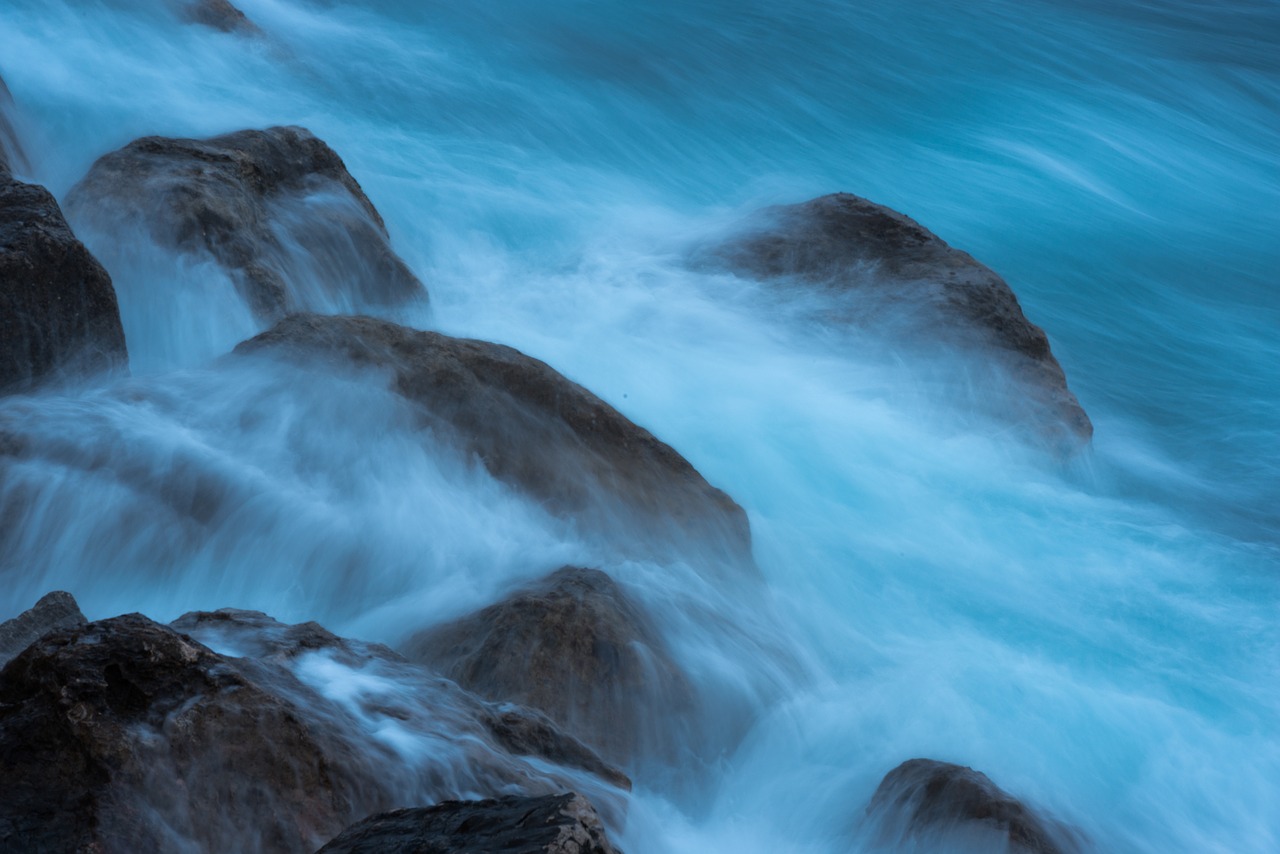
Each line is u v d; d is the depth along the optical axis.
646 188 18.67
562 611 7.03
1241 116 26.94
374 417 8.53
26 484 7.47
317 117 17.33
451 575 7.87
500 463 8.55
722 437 11.27
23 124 13.07
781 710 7.64
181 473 7.86
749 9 27.95
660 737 6.93
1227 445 15.04
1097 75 27.75
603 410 9.09
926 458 11.45
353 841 3.74
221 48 17.62
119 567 7.54
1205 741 8.64
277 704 4.53
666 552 8.46
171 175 10.62
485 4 25.12
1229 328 18.56
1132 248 20.67
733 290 13.27
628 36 25.02
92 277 8.75
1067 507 11.62
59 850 3.85
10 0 16.20
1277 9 33.88
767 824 6.85
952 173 22.44
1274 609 10.66
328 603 7.82
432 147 17.94
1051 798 7.59
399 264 11.91
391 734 4.92
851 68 25.77
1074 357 17.31
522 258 14.87
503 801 3.79
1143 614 10.28
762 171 21.05
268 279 10.26
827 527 10.57
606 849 3.51
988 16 29.94
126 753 4.10
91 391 8.76
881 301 12.75
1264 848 7.72
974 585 10.20
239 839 4.18
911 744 7.77
